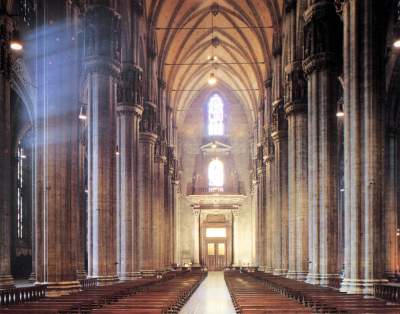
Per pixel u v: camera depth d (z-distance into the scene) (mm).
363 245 22359
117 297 22141
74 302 17172
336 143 30859
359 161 22688
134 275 38625
